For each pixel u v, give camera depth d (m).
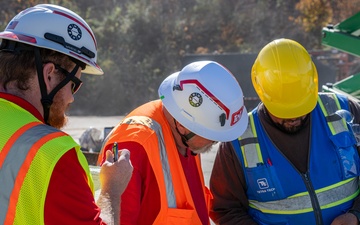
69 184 1.83
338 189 2.95
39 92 1.99
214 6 33.25
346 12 30.06
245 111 2.69
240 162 2.96
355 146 3.02
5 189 1.83
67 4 32.94
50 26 2.05
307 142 2.95
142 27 32.12
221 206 3.04
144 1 33.09
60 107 2.05
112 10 33.56
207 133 2.52
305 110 2.87
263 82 2.94
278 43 2.98
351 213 2.92
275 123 2.95
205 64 2.59
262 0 32.53
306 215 2.93
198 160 2.81
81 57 2.06
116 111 29.27
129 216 2.36
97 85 29.36
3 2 30.97
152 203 2.51
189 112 2.52
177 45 32.38
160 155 2.54
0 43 2.04
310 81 2.90
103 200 2.07
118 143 2.49
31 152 1.83
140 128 2.53
